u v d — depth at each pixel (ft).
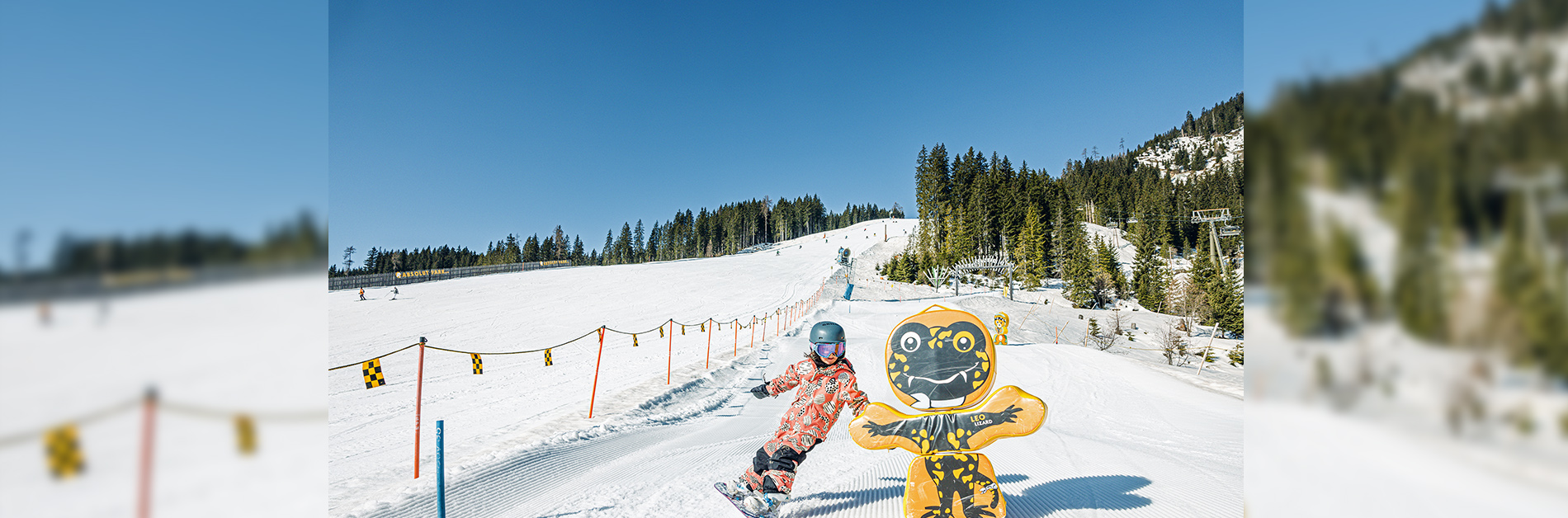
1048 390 38.96
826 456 19.56
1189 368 81.97
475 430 29.91
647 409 31.89
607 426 26.11
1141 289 204.54
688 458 20.26
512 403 39.29
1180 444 20.53
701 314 126.00
